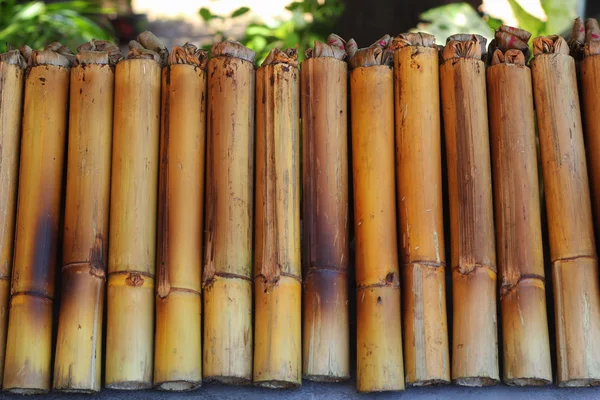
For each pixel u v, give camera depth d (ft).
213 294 4.58
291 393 4.66
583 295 4.59
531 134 4.77
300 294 4.62
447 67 4.81
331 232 4.67
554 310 4.63
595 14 8.80
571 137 4.76
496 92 4.80
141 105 4.75
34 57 4.84
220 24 11.37
